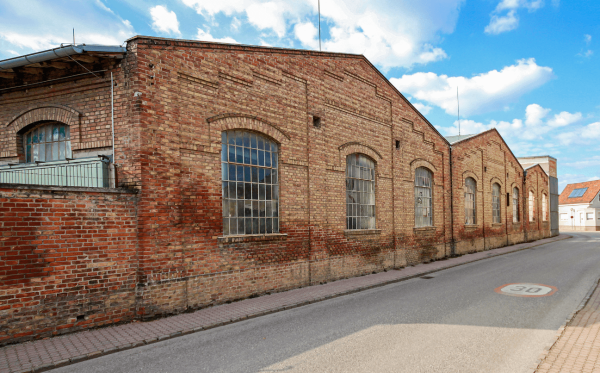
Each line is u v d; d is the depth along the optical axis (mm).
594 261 15977
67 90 7910
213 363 5121
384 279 11656
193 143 7887
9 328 5609
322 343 5879
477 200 21094
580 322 6828
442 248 17281
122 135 7203
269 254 9438
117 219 6754
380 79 13930
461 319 7172
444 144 18062
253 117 9195
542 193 32688
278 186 9945
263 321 7195
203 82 8156
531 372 4613
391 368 4855
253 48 9305
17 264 5664
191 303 7668
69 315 6176
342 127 12055
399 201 14484
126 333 6262
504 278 11953
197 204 7879
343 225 11859
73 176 7242
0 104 8695
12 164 7832
